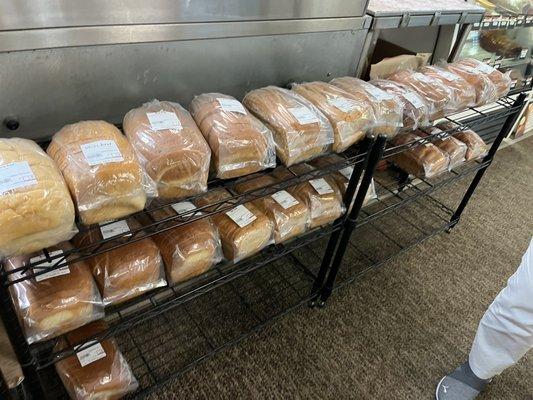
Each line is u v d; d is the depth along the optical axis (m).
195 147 0.88
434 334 1.60
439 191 2.44
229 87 1.23
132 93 1.04
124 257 0.91
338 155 1.42
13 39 0.79
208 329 1.47
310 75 1.40
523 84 2.30
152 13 0.93
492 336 1.25
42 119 0.94
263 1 1.09
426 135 1.67
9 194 0.64
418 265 1.92
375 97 1.25
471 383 1.38
